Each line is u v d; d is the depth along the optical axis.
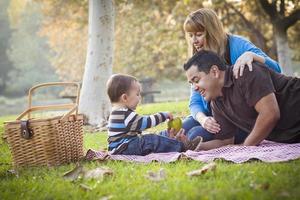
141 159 4.72
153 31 23.83
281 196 2.94
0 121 13.09
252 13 22.72
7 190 3.79
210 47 5.34
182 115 11.65
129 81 5.09
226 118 5.03
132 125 5.00
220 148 4.74
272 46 22.75
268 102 4.59
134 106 5.15
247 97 4.66
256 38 22.53
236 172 3.69
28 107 5.21
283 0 19.73
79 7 20.55
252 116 4.83
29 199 3.45
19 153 4.77
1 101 58.12
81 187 3.55
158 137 5.03
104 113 10.45
